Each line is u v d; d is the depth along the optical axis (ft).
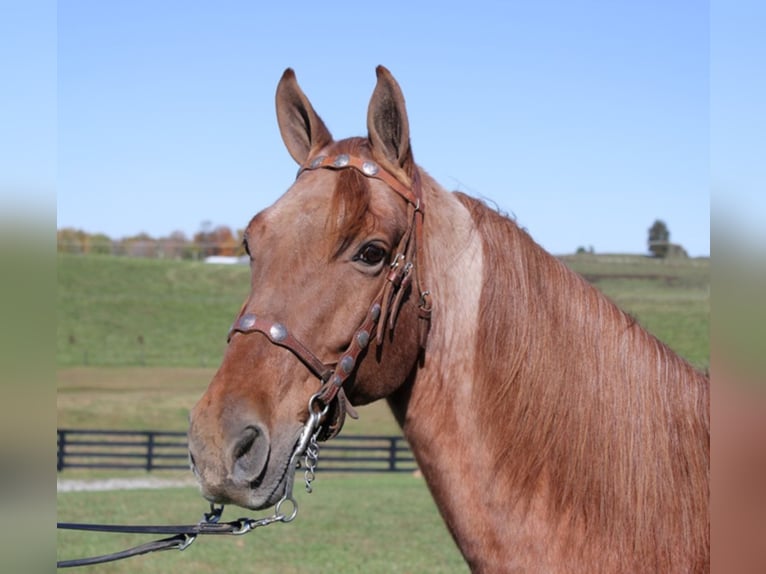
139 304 207.72
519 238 10.08
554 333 9.59
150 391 126.11
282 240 9.32
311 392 9.12
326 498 51.90
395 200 9.61
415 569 31.65
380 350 9.45
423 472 10.03
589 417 9.36
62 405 111.55
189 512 44.57
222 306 213.87
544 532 9.23
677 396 9.50
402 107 9.64
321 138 10.42
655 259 216.95
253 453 8.72
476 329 9.70
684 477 9.22
